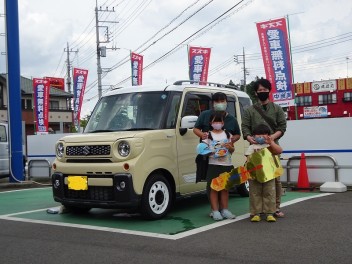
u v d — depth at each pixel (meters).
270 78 13.12
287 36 12.88
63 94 41.78
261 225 5.81
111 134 6.46
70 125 41.75
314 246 4.71
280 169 6.14
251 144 6.12
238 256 4.46
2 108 35.72
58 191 6.78
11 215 7.31
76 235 5.63
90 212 7.36
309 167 9.62
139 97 7.08
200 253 4.61
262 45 13.17
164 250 4.77
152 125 6.67
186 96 7.16
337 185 8.80
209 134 6.20
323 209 6.77
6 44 12.60
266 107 6.25
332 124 9.42
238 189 8.47
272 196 6.02
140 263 4.37
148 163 6.23
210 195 6.34
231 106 8.08
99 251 4.84
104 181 6.20
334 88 59.16
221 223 6.03
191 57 18.14
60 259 4.61
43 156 13.87
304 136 9.73
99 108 7.45
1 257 4.75
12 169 12.44
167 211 6.57
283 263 4.20
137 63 22.83
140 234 5.53
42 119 24.50
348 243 4.78
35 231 5.97
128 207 6.07
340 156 9.34
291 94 12.89
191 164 7.05
